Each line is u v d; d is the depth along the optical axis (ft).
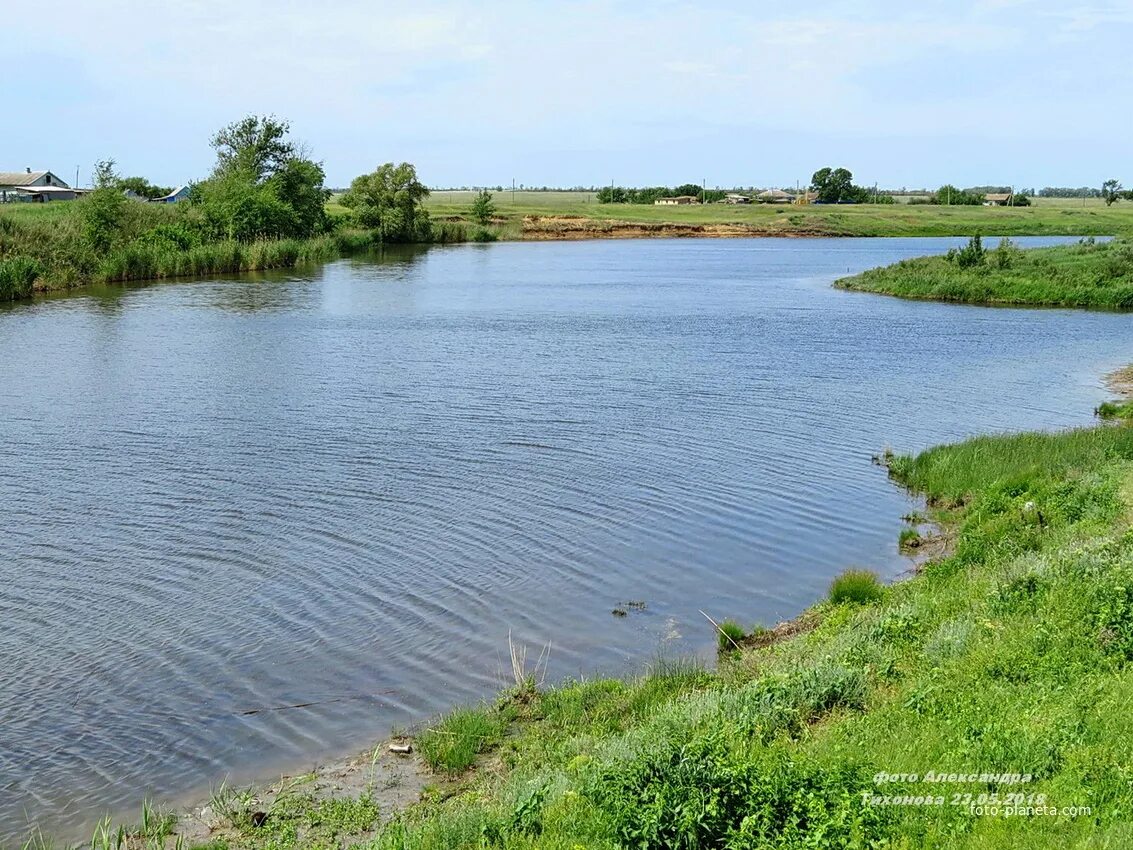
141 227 274.77
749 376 119.44
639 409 99.55
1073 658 35.40
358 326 163.53
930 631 42.32
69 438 85.20
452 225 458.50
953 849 24.23
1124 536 49.65
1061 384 115.75
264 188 339.36
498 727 39.29
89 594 52.60
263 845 32.19
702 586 55.31
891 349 142.41
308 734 39.42
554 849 27.14
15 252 218.18
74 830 33.27
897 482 75.61
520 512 66.90
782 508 68.95
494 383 113.19
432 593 53.42
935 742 30.35
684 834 25.77
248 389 108.17
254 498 69.26
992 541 57.00
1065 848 23.79
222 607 51.19
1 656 45.52
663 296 223.51
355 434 87.81
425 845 29.43
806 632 48.11
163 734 39.32
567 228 510.17
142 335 149.18
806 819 26.12
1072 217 609.01
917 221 570.05
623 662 45.85
